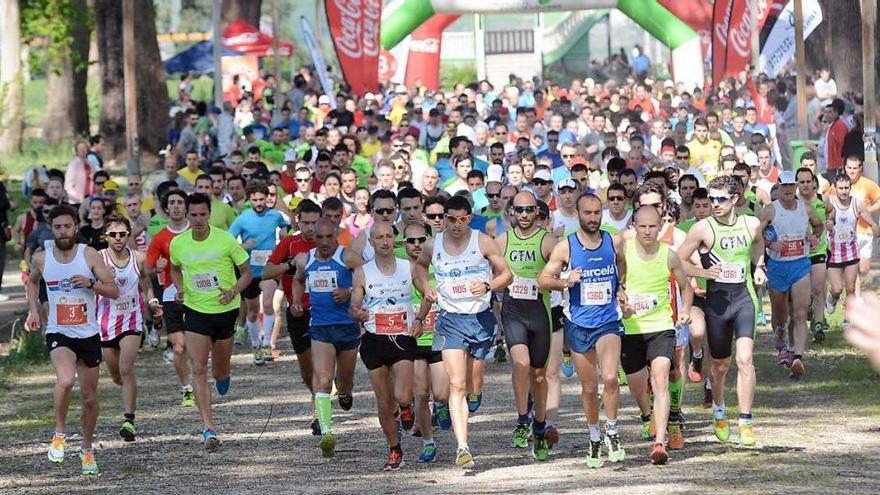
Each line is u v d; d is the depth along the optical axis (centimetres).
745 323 2480
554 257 2302
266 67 13338
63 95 11000
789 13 6631
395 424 2388
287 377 3519
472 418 2867
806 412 2823
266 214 3703
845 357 3453
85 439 2441
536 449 2414
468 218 2331
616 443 2327
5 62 9912
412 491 2170
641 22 8706
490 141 5581
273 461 2492
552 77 15825
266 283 3700
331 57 15925
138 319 2773
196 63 10950
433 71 10112
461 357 2336
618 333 2305
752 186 4009
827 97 7356
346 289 2472
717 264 2492
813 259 3625
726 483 2155
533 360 2391
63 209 2450
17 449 2720
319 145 5247
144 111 9625
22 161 9819
